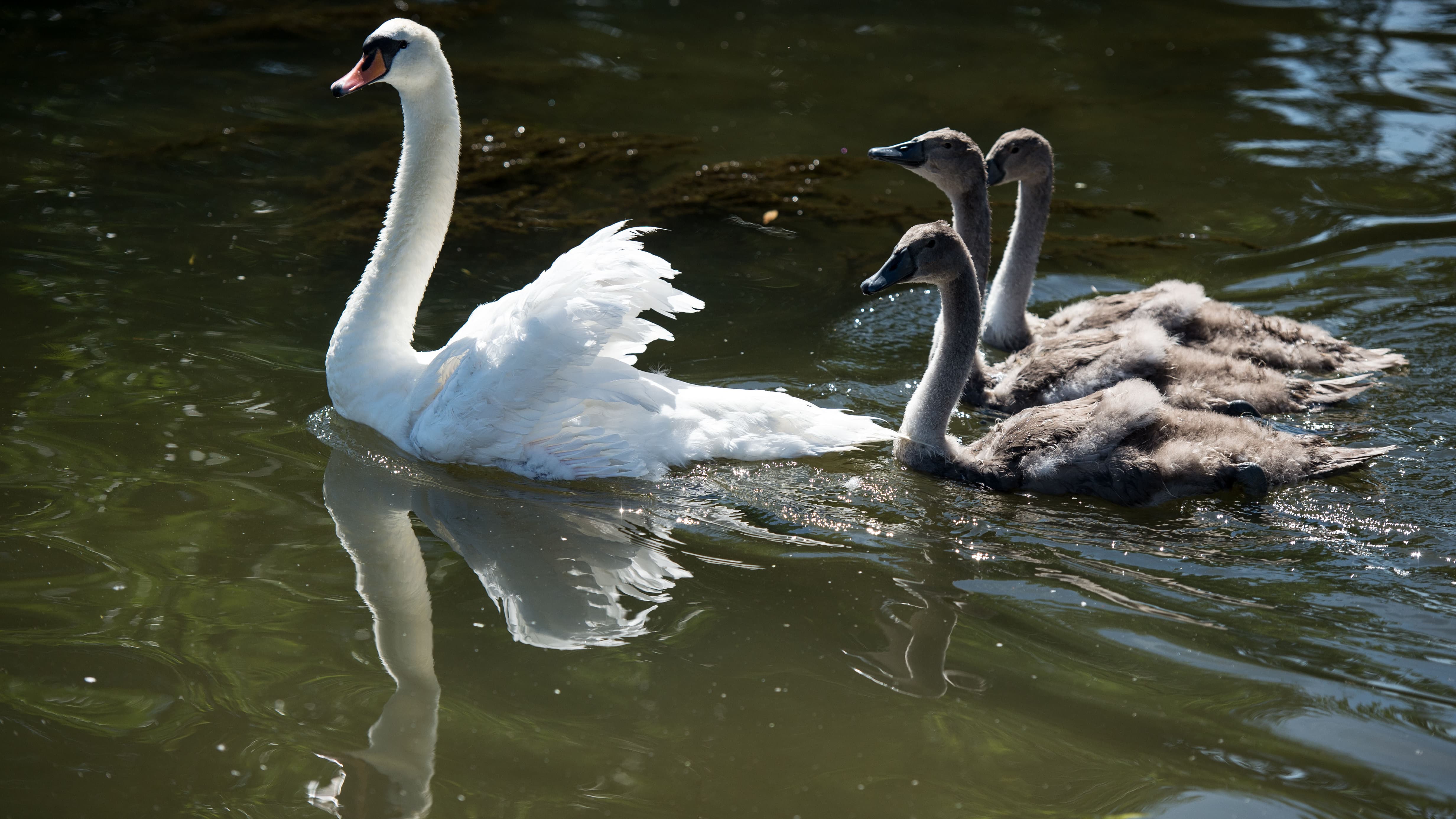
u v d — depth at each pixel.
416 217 8.05
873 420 8.18
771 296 10.06
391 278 8.02
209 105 14.07
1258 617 6.03
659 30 17.83
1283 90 15.47
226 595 6.12
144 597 6.05
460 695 5.46
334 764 5.01
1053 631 5.95
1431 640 5.83
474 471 7.47
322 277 9.93
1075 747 5.20
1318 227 11.55
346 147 13.04
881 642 5.89
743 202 12.04
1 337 8.53
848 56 16.84
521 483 7.38
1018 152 9.23
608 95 15.16
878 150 9.30
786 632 5.96
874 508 7.10
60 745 5.07
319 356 8.74
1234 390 8.14
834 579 6.41
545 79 15.65
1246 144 13.71
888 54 16.97
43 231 10.41
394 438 7.75
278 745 5.12
